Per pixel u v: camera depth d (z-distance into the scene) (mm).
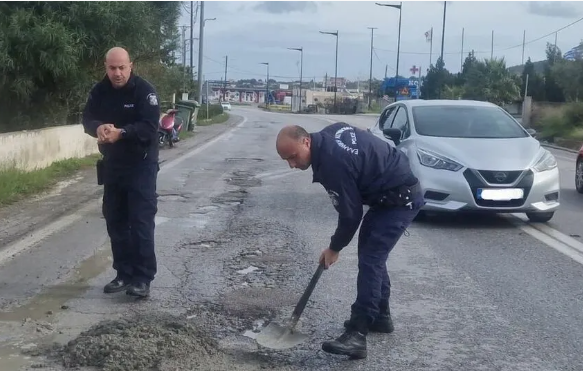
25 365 4930
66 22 15516
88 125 6227
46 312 5984
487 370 5000
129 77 6188
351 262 7711
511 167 9422
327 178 4789
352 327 5125
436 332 5703
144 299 6355
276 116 55125
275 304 6258
